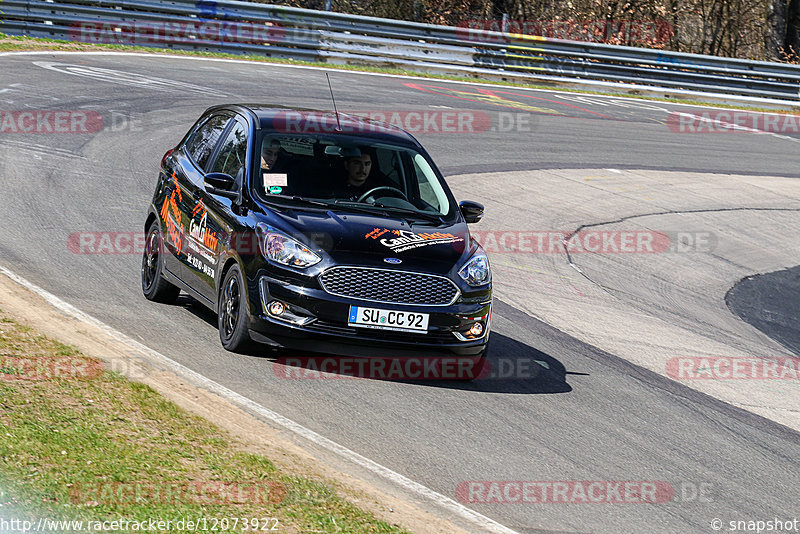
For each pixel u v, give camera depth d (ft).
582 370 57.36
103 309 52.39
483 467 40.06
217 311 50.03
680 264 96.02
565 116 158.20
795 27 254.06
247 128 53.78
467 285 48.21
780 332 79.77
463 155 122.83
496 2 250.16
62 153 92.94
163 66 145.38
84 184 83.71
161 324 51.70
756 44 259.60
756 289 92.84
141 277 61.16
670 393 55.88
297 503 31.86
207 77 140.67
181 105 120.26
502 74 185.47
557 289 78.54
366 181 52.44
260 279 46.60
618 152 140.36
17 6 148.77
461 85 171.53
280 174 51.01
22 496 28.12
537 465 41.27
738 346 71.77
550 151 133.49
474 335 48.73
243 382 44.78
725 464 45.37
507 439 43.62
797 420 55.16
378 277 46.68
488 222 97.71
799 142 168.76
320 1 231.50
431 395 47.67
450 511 35.19
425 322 47.06
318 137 53.83
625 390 54.70
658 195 121.39
